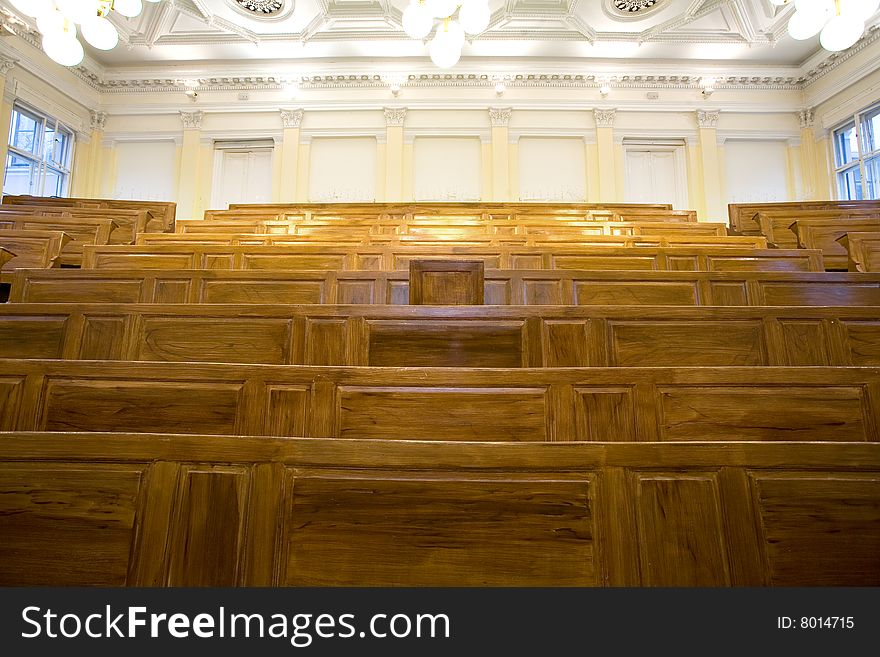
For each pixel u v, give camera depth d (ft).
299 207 20.75
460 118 27.50
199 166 27.25
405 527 3.30
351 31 25.35
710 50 26.35
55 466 3.35
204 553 3.27
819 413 4.89
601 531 3.30
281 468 3.39
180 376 5.07
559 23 24.85
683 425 4.90
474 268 7.98
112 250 10.87
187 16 24.57
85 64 26.18
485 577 3.22
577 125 27.40
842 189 25.93
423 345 6.66
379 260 10.86
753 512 3.30
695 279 8.85
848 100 25.22
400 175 27.02
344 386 5.02
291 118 27.40
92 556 3.24
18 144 23.65
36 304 6.91
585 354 6.65
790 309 6.84
